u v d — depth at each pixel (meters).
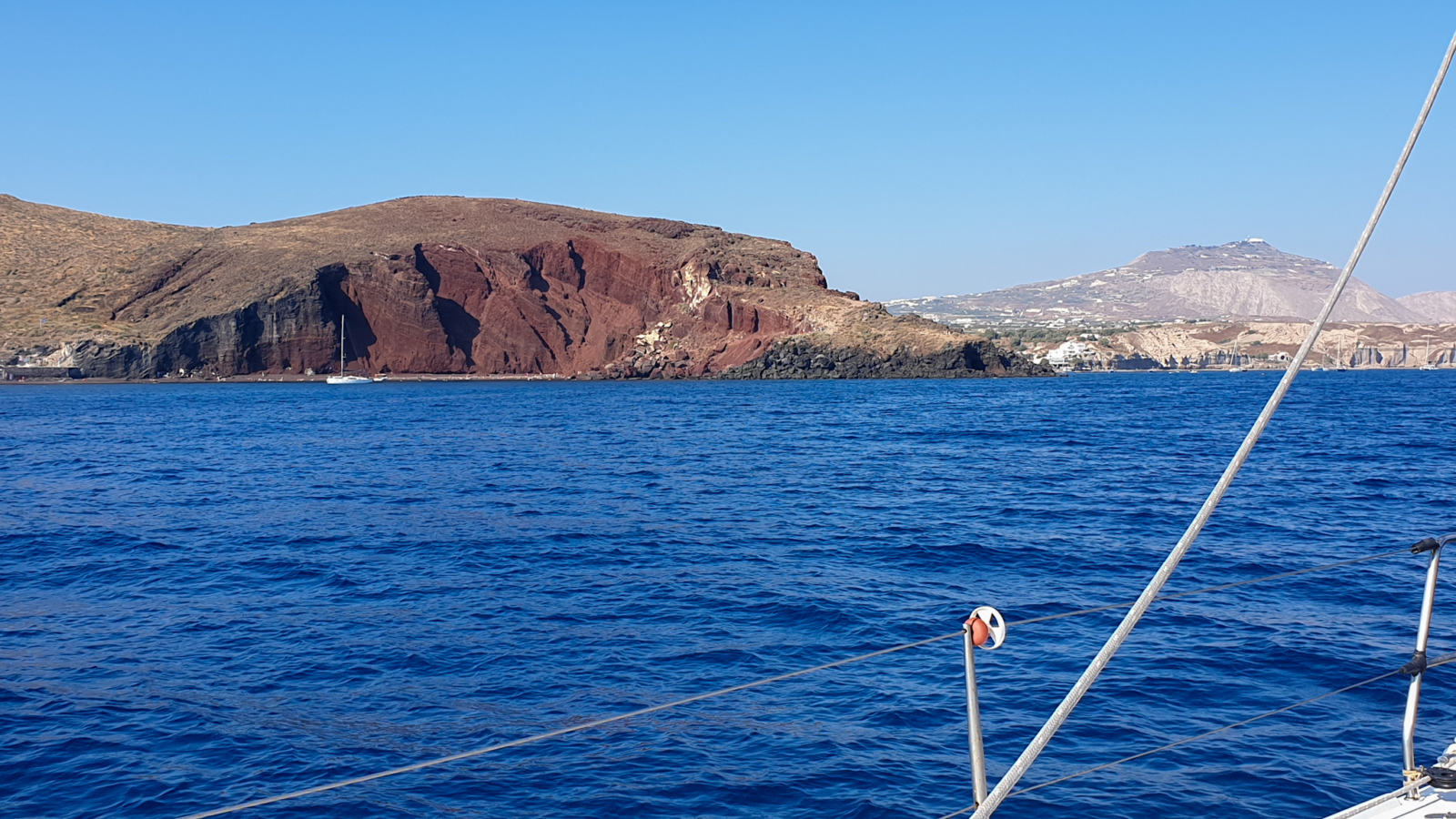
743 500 36.53
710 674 16.19
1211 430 69.94
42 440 69.81
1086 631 17.73
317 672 16.47
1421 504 33.06
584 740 13.62
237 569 24.70
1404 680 14.76
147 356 188.38
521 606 20.64
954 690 15.05
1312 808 11.16
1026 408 104.94
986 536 27.97
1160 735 13.13
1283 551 25.23
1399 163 5.09
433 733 13.94
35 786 12.43
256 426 82.94
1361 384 187.25
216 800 12.05
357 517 32.97
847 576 23.06
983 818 4.98
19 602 21.48
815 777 12.34
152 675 16.41
